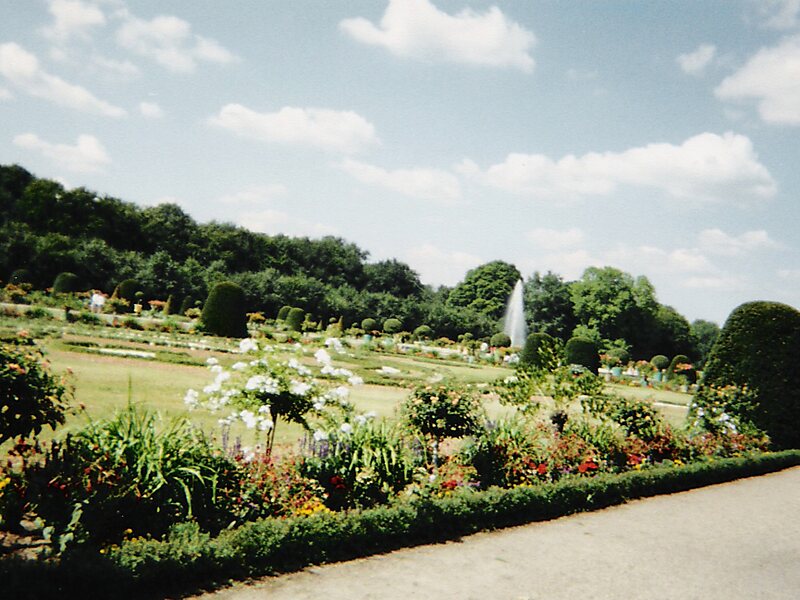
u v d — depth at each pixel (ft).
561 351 36.27
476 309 254.88
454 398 27.25
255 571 17.17
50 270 156.25
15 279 145.89
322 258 256.52
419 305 217.77
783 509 30.86
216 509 18.62
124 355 62.75
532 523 25.20
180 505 17.60
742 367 50.01
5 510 17.53
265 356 24.03
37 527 17.74
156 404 38.22
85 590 14.12
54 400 18.47
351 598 16.22
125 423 18.60
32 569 13.46
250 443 30.58
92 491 16.34
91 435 17.71
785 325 49.88
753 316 50.96
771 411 48.34
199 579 16.21
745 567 21.59
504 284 255.50
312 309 195.62
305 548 18.47
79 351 61.41
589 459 31.81
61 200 191.31
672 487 33.37
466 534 22.91
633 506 29.43
